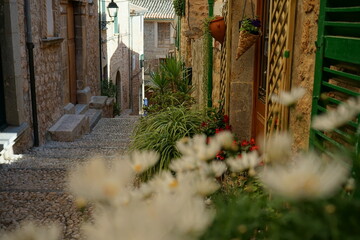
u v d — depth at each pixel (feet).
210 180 4.52
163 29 95.71
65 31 36.88
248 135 17.97
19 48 22.82
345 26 6.91
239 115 17.85
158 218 2.88
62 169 18.88
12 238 2.89
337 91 7.47
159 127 17.30
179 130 17.19
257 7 17.02
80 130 31.04
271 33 11.89
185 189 3.76
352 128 6.64
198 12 31.99
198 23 32.09
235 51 17.51
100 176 3.23
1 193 15.28
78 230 11.96
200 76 27.61
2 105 22.53
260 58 17.20
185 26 37.01
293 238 3.46
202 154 4.83
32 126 25.27
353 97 6.80
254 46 17.35
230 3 17.21
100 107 43.29
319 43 7.89
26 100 24.26
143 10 80.53
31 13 24.54
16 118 22.76
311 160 3.05
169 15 92.73
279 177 2.96
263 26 16.67
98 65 48.42
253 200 4.86
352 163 4.31
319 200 3.44
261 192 5.77
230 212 4.03
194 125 17.88
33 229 2.92
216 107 20.89
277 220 3.74
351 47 6.65
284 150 4.02
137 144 16.65
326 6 7.62
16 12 22.29
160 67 31.12
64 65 36.47
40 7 26.35
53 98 29.78
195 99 28.81
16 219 12.91
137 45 83.05
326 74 7.75
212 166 4.76
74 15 39.63
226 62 17.76
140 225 2.81
